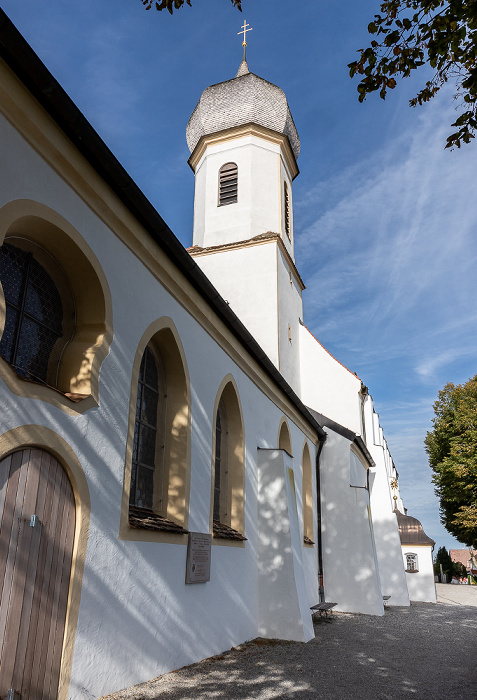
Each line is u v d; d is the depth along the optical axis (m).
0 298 4.86
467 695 7.13
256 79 21.48
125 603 6.50
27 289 5.98
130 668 6.52
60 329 6.49
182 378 8.97
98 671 5.88
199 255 20.17
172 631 7.66
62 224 5.87
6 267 5.71
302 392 21.56
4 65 5.00
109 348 6.64
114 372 6.71
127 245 7.27
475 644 11.55
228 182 21.00
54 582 5.37
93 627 5.86
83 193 6.29
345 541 18.34
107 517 6.29
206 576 8.95
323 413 21.20
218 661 8.66
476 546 33.72
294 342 21.20
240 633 10.49
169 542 7.80
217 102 21.45
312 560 16.97
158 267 8.09
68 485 5.71
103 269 6.64
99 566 6.05
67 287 6.61
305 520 17.78
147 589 7.05
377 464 24.97
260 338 18.72
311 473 18.33
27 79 5.21
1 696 4.62
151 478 8.46
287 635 11.38
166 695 6.30
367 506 18.55
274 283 19.09
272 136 21.42
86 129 5.83
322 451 19.73
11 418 4.92
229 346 11.21
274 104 21.36
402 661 9.41
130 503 7.79
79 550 5.72
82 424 5.96
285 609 11.57
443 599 25.88
